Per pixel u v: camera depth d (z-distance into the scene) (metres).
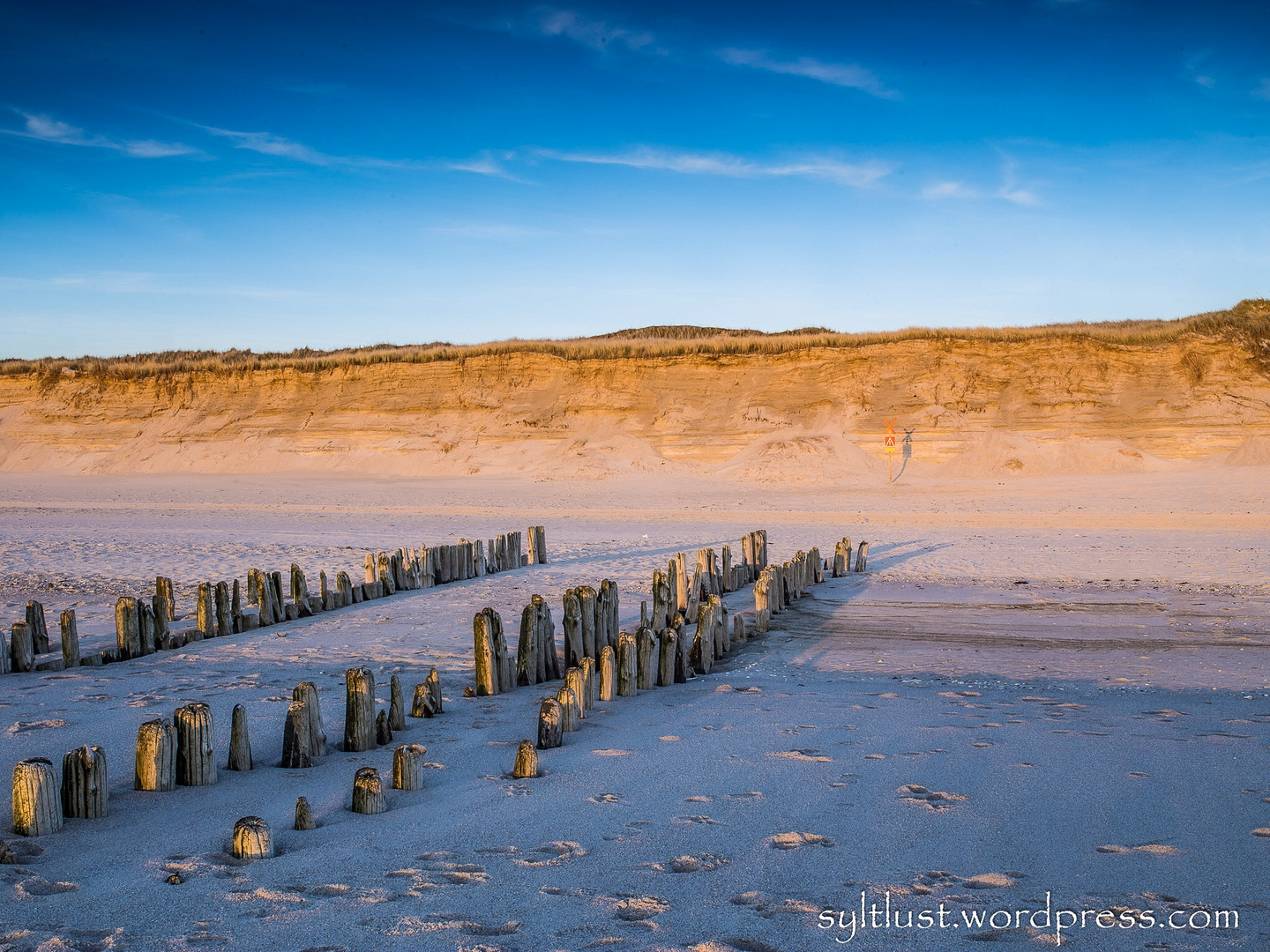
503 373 48.75
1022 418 41.09
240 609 11.30
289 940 3.34
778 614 12.35
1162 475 32.88
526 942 3.33
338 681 8.18
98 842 4.32
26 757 5.61
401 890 3.78
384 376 50.06
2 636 8.59
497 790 5.14
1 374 57.53
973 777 5.33
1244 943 3.34
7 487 41.06
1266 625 11.16
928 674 8.76
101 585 15.02
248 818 4.18
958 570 16.20
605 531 23.11
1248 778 5.28
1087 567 16.19
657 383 46.66
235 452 47.94
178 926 3.44
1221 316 46.50
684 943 3.33
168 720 6.50
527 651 8.24
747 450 40.56
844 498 30.59
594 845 4.29
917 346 44.78
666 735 6.34
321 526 24.53
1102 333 45.09
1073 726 6.57
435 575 14.97
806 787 5.15
